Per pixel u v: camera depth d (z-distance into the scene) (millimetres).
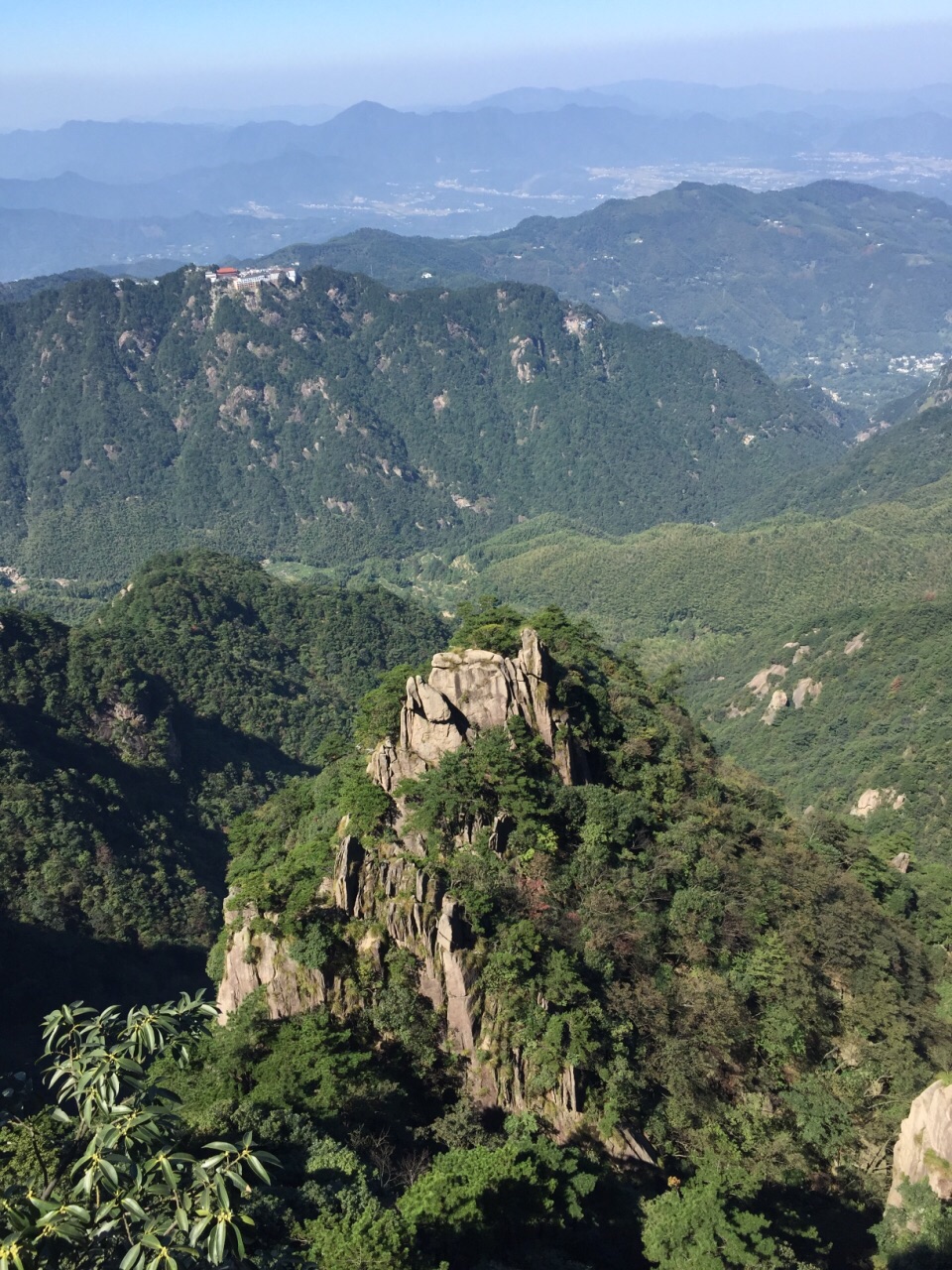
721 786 80312
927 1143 47281
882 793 143375
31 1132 33562
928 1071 57844
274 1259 32844
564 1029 51062
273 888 56438
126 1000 97812
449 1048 52156
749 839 74062
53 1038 30703
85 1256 25109
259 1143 40906
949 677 167125
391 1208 38438
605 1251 41406
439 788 59688
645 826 67062
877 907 74125
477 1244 38188
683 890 62625
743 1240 40781
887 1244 45750
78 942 102062
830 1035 59625
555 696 68875
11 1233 24547
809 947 63875
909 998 65938
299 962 52344
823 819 86000
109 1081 26750
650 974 56906
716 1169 46812
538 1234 40188
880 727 166250
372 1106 46219
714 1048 54438
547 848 60594
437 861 56344
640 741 74000
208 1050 49531
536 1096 50469
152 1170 25156
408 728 64438
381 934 53406
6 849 108125
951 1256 42875
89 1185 24234
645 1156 48719
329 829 62469
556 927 56250
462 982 52094
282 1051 48625
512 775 62281
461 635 88125
